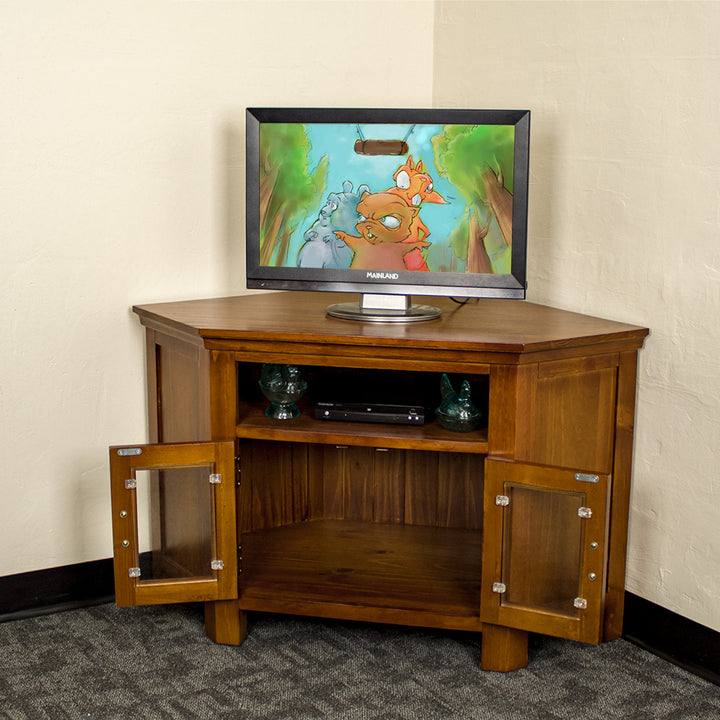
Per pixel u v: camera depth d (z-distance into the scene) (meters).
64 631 2.25
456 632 2.25
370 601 2.14
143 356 2.42
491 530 2.01
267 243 2.22
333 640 2.20
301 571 2.29
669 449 2.11
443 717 1.91
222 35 2.40
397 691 2.00
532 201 2.40
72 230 2.29
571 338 1.99
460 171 2.12
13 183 2.20
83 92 2.25
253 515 2.51
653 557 2.17
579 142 2.25
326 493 2.60
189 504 2.14
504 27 2.42
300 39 2.49
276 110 2.16
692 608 2.09
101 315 2.35
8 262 2.22
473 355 1.97
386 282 2.18
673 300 2.06
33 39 2.18
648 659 2.14
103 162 2.30
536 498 1.96
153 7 2.30
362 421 2.15
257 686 2.01
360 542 2.46
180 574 2.19
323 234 2.19
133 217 2.36
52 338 2.30
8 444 2.29
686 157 2.01
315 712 1.92
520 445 2.00
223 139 2.44
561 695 1.99
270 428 2.12
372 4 2.56
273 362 2.07
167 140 2.37
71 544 2.39
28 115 2.20
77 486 2.38
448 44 2.61
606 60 2.17
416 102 2.64
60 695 1.97
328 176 2.17
